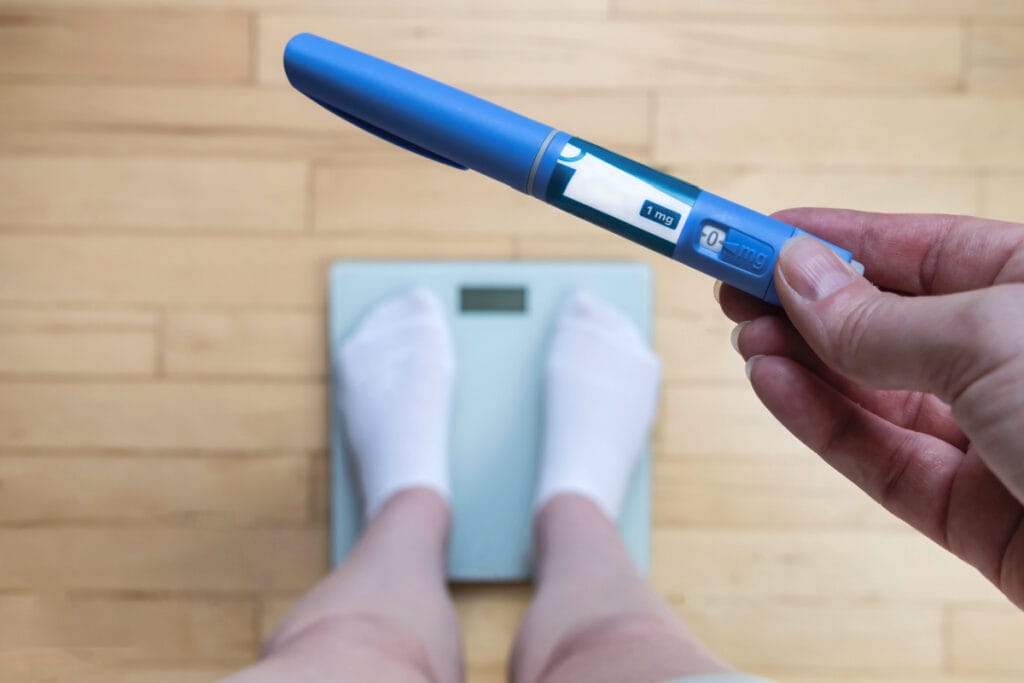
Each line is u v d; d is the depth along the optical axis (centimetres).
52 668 88
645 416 89
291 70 49
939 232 49
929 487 51
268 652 67
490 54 87
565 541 80
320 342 88
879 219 50
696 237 45
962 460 50
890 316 39
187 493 88
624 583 72
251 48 87
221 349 88
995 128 88
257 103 87
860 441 50
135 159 87
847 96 87
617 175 45
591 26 87
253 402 88
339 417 88
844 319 41
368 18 86
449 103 47
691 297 89
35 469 88
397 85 47
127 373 88
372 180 88
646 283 88
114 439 88
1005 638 89
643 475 89
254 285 88
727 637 89
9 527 88
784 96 87
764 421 89
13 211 87
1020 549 48
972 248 48
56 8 86
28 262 87
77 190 87
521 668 70
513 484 90
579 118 87
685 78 87
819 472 89
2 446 87
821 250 43
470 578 89
